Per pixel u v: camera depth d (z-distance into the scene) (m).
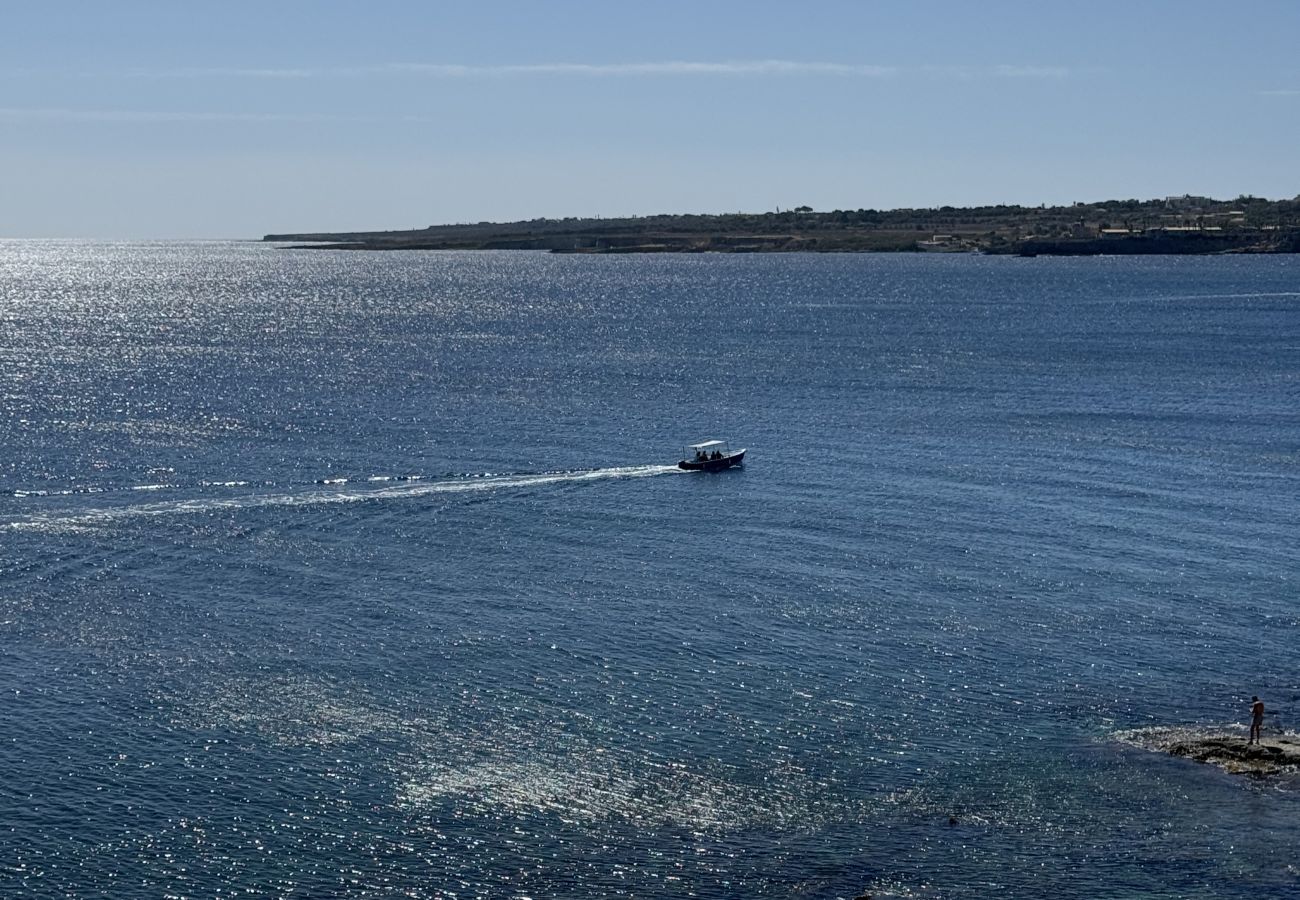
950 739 69.50
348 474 126.12
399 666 77.69
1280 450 139.00
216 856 57.94
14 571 93.56
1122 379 193.50
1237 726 71.06
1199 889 56.66
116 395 173.62
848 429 153.50
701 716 71.62
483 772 65.25
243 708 71.81
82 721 70.00
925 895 56.09
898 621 85.75
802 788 64.38
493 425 154.12
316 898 55.19
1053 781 65.25
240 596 89.62
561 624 84.81
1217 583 92.88
